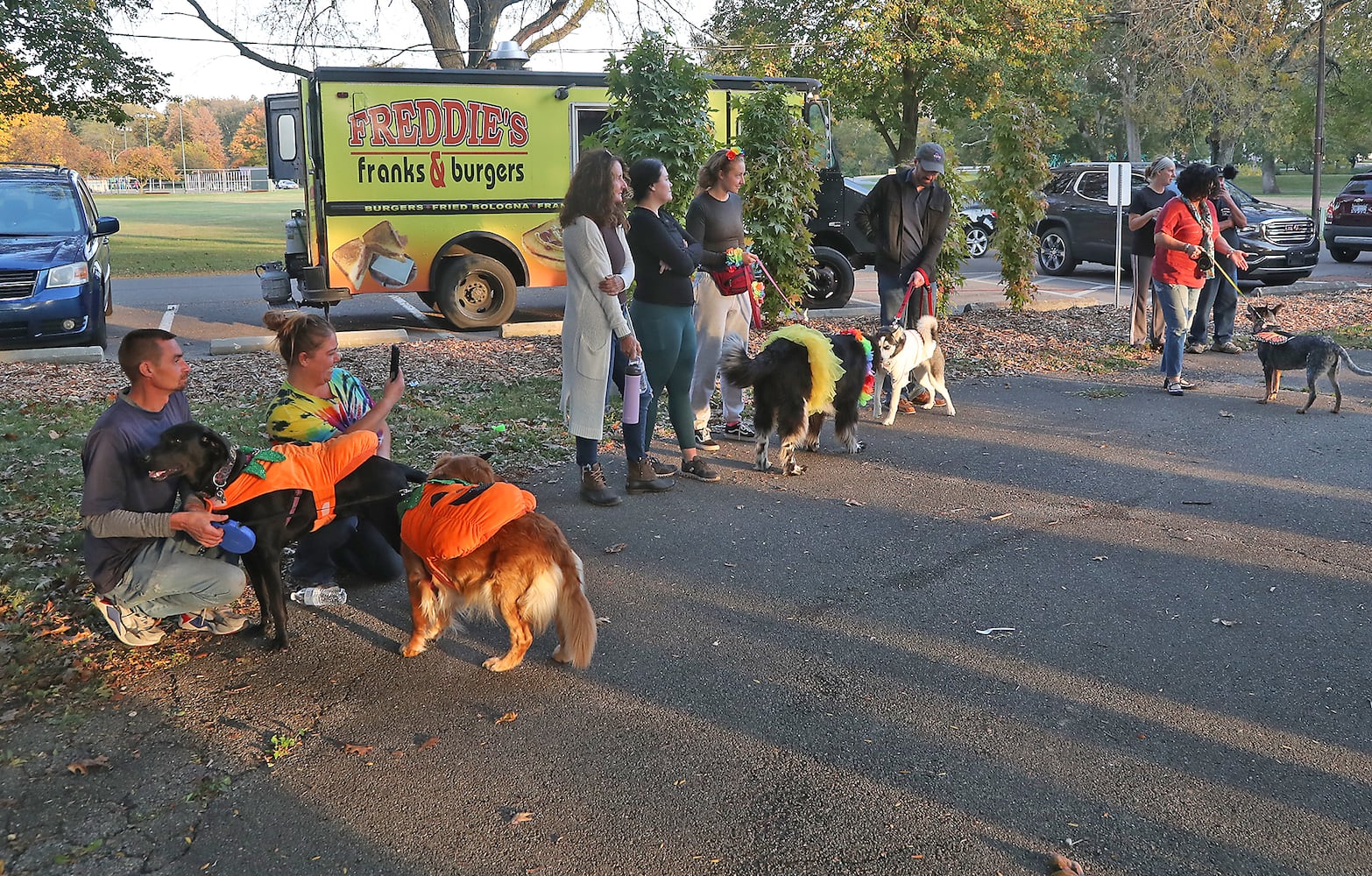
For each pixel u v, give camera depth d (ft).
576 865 9.20
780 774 10.61
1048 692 12.26
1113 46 110.73
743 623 14.29
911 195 26.05
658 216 19.21
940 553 16.88
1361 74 138.82
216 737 11.32
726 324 22.59
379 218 37.17
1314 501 19.27
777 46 85.76
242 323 42.50
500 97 37.73
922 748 11.07
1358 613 14.35
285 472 12.67
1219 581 15.58
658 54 34.53
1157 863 9.15
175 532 12.27
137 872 9.11
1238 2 98.63
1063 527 18.03
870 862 9.20
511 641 13.08
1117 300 42.45
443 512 12.16
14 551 15.99
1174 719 11.61
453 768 10.73
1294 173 284.41
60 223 36.91
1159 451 22.89
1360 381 30.40
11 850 9.35
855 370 22.48
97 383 30.12
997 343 36.78
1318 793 10.17
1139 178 55.93
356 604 14.92
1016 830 9.63
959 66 81.41
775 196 36.50
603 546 17.26
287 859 9.29
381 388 28.60
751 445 23.82
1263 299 46.98
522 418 25.49
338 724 11.63
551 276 40.01
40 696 12.02
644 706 12.02
